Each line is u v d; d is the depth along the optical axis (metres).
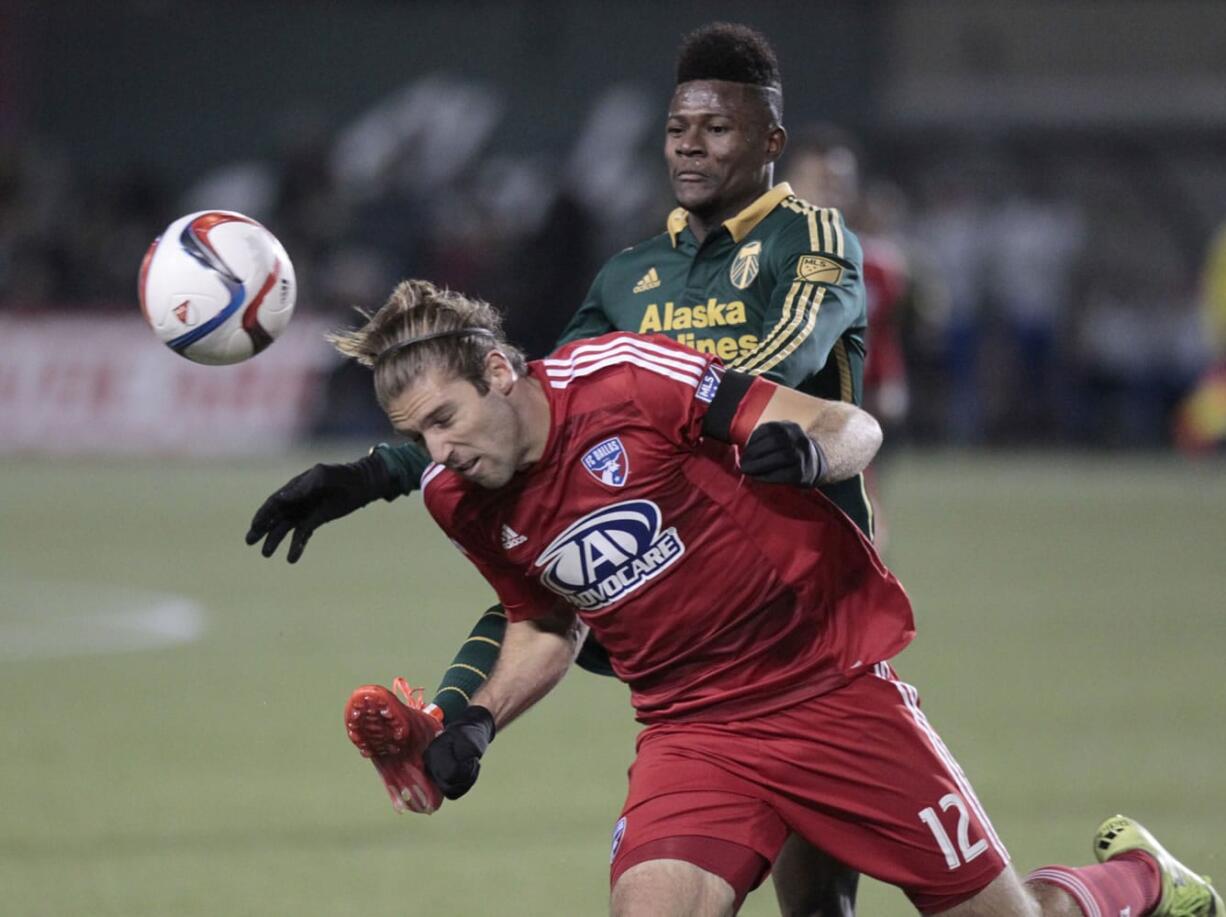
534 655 17.44
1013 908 16.88
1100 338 87.44
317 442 80.88
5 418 78.94
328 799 27.28
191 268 16.86
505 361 15.22
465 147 93.12
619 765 29.58
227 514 63.00
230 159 94.69
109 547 55.44
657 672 16.58
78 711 33.47
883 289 34.06
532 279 79.00
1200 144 91.38
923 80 92.69
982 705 34.09
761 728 16.31
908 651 39.75
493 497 15.90
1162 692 35.50
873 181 92.25
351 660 38.38
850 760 16.28
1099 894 18.50
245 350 17.14
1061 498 70.38
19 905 21.89
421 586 49.34
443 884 22.92
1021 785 28.09
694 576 16.00
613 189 91.56
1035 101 92.00
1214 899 19.77
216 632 41.78
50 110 95.50
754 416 15.45
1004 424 86.25
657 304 18.77
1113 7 91.38
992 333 84.44
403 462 17.09
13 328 78.94
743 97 18.39
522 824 25.91
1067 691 35.50
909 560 54.19
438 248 82.69
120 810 26.53
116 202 83.94
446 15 95.44
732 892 16.00
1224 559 54.94
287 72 95.62
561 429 15.55
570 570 16.02
